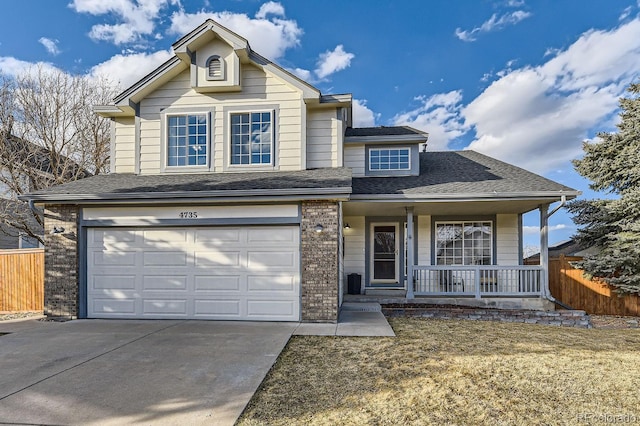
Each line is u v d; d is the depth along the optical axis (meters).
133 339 6.42
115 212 8.42
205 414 3.64
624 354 5.81
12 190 14.52
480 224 11.96
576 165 12.19
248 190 7.72
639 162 10.78
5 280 10.15
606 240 11.40
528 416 3.63
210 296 8.19
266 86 9.66
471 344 6.25
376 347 5.93
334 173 8.99
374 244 12.24
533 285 11.16
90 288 8.44
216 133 9.70
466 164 12.31
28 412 3.71
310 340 6.32
